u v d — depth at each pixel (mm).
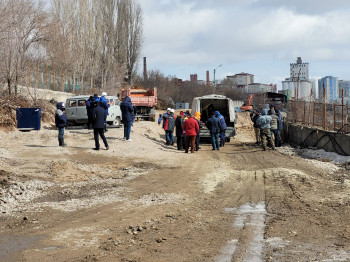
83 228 7574
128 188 11633
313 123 24906
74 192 11102
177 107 74625
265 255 5941
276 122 23906
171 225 7805
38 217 8508
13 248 6359
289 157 18938
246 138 34594
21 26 29422
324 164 16250
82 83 43906
